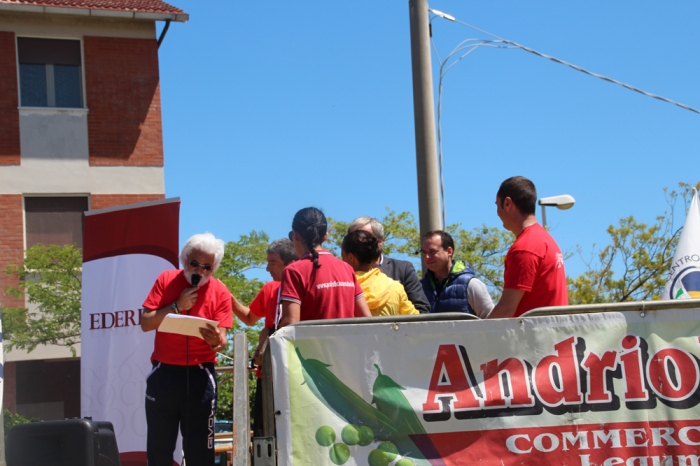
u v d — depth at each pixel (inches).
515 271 166.7
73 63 658.2
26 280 580.7
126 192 652.7
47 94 649.0
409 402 149.6
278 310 169.0
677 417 152.9
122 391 243.4
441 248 222.1
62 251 580.1
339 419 147.7
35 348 584.1
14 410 584.4
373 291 187.6
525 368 152.7
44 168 637.3
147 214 253.1
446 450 148.6
